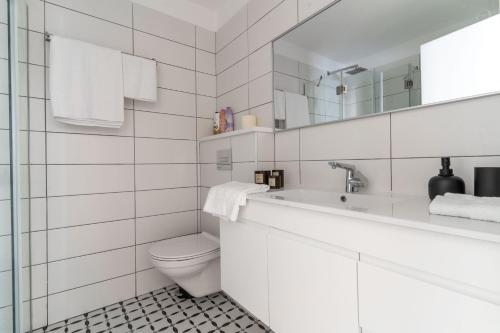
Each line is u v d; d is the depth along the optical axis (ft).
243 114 6.20
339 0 4.21
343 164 3.84
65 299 5.02
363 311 2.40
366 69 3.89
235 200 3.89
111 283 5.53
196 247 5.28
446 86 3.08
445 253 1.88
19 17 4.09
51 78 4.65
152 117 6.13
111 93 5.21
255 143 5.10
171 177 6.41
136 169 5.90
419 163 3.36
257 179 4.83
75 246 5.14
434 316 1.95
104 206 5.48
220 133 6.31
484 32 2.78
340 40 4.22
